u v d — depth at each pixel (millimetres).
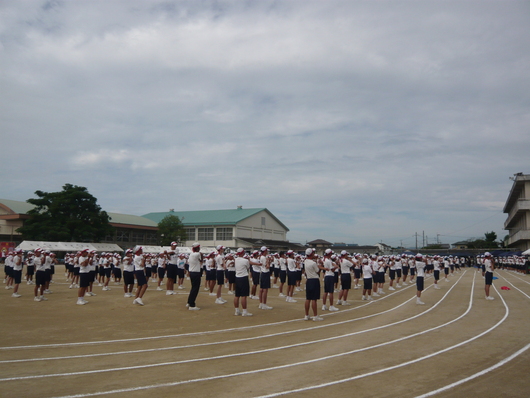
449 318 13500
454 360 8039
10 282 21484
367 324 12375
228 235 70562
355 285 25188
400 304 17547
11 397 5945
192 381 6723
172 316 13336
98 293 19391
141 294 15516
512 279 34875
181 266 22203
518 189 57094
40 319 12531
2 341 9797
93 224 55875
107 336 10453
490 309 15609
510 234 79938
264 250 15922
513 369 7418
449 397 5977
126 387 6422
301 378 6871
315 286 12977
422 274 17422
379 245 100312
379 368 7473
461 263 72312
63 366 7656
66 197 54031
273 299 18672
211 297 18016
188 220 75000
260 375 7047
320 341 9867
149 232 73062
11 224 55062
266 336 10500
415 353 8609
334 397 5953
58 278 30531
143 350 8961
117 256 25656
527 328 11562
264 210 79875
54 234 51156
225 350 8953
